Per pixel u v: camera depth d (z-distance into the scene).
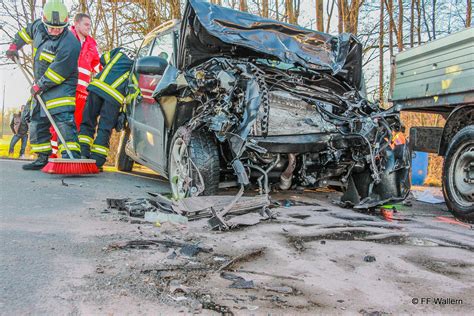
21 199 4.19
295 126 4.14
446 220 4.45
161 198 4.11
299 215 4.12
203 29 4.61
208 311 1.89
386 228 3.72
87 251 2.66
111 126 6.71
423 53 5.14
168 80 4.33
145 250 2.71
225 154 4.20
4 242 2.75
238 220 3.61
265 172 4.00
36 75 6.09
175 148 4.47
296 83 4.70
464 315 1.98
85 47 6.81
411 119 11.67
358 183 4.64
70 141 6.14
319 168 4.41
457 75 4.56
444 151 4.95
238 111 3.81
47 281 2.15
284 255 2.76
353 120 4.29
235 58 4.86
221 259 2.60
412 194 6.49
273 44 4.73
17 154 10.75
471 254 2.99
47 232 3.05
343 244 3.11
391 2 12.70
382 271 2.55
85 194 4.69
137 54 6.73
